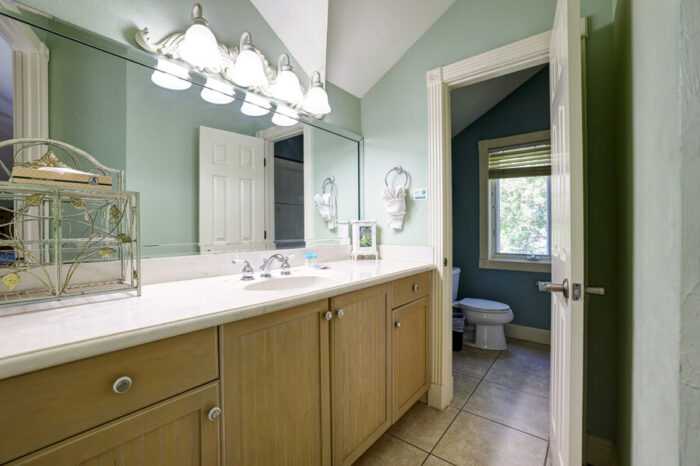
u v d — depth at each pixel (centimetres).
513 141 282
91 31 103
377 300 136
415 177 190
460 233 314
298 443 101
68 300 88
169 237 123
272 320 92
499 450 141
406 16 178
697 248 43
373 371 134
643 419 74
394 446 144
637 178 84
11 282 74
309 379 105
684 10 43
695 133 43
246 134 149
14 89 90
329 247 189
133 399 65
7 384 51
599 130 130
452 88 185
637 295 84
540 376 211
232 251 144
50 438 55
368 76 203
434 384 177
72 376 57
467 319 266
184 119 127
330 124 190
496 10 160
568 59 88
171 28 121
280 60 154
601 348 131
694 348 43
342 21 171
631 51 91
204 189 134
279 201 165
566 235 96
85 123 102
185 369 73
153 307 81
